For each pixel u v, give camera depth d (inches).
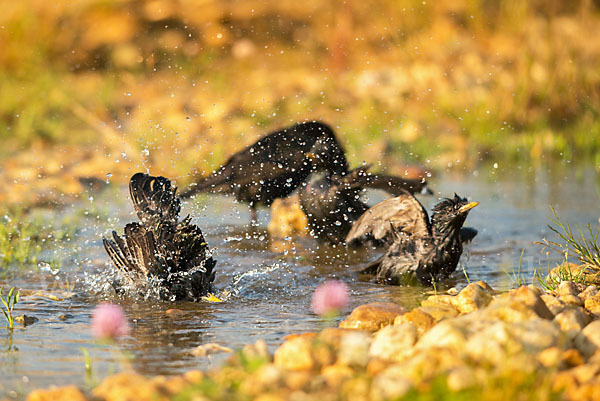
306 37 1083.9
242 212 626.8
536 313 288.8
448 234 436.8
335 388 235.0
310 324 351.6
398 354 269.9
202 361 295.4
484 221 585.3
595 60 901.8
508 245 520.7
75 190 670.5
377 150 800.9
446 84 940.0
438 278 440.1
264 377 238.7
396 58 1019.3
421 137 844.6
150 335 332.8
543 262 474.3
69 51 1023.6
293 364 264.5
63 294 409.4
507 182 726.5
